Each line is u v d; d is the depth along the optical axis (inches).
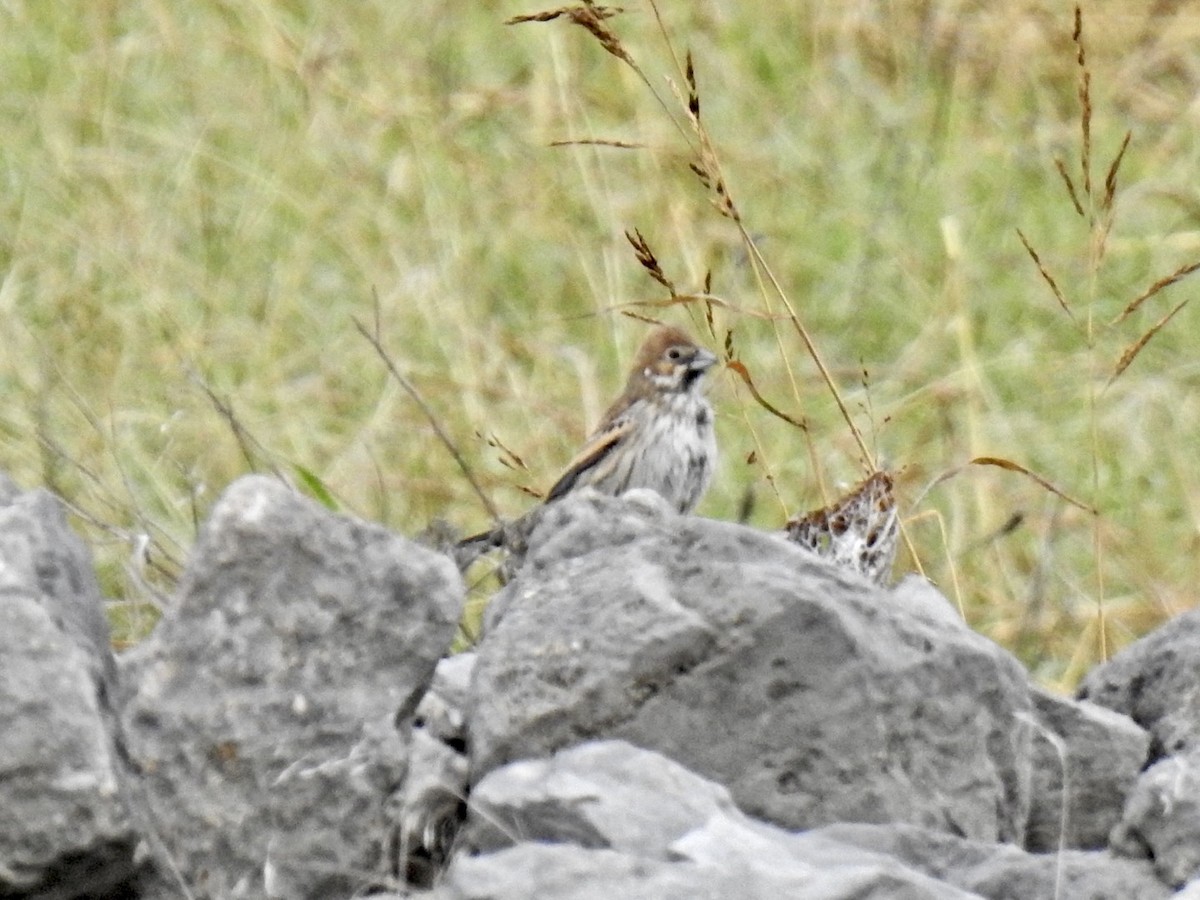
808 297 557.6
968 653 253.1
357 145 585.6
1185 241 575.2
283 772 239.1
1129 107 634.8
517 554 373.1
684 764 245.9
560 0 633.0
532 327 537.3
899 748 248.8
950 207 590.6
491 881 217.5
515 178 579.5
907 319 551.2
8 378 477.1
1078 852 246.2
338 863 239.0
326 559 243.4
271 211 562.9
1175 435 503.8
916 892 218.8
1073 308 556.1
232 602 242.2
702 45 642.8
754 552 258.1
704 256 542.9
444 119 599.5
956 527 443.8
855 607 253.0
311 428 484.7
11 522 243.8
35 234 538.6
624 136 597.3
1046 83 641.0
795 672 245.8
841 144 612.7
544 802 230.4
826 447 488.7
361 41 628.7
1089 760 265.3
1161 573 460.8
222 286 537.3
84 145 585.6
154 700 239.9
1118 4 645.3
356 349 514.9
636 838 227.1
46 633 231.8
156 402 481.1
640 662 245.4
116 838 226.4
